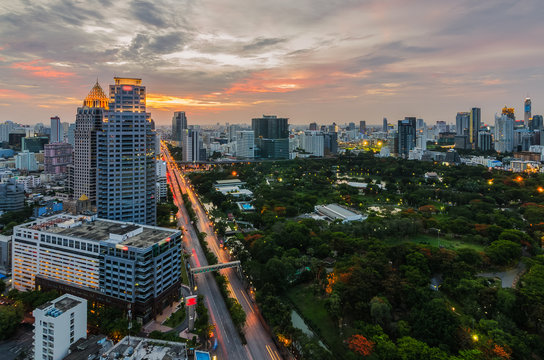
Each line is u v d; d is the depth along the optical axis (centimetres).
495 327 19275
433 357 16612
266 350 19975
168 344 16162
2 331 19850
